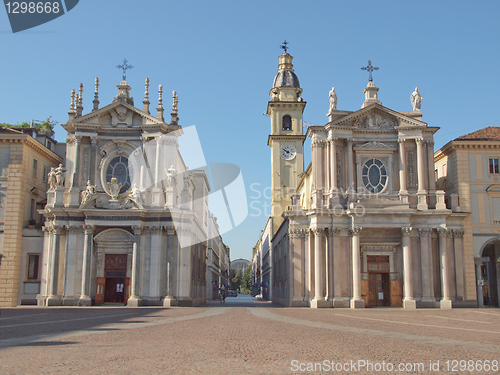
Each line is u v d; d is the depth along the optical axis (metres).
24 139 47.62
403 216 45.34
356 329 22.14
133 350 13.93
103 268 46.06
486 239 47.31
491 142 48.16
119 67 50.25
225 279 135.38
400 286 46.03
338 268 45.06
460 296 45.94
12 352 13.20
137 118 48.56
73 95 49.28
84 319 26.81
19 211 47.09
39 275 47.25
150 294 44.84
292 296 46.19
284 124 74.25
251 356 13.09
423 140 47.84
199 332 19.67
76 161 47.31
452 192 49.34
